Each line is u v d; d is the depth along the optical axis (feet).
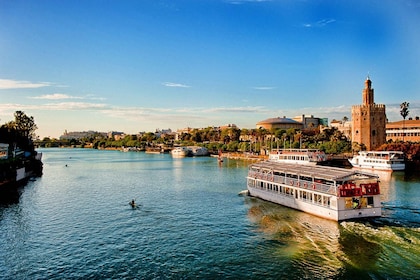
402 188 325.83
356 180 207.82
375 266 144.66
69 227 215.51
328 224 200.03
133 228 210.79
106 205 279.49
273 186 270.46
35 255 169.07
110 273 147.64
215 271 147.02
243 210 248.52
